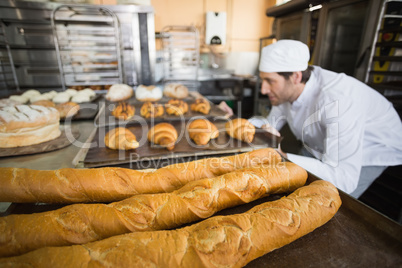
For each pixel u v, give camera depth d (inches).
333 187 37.3
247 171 38.9
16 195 33.0
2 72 136.9
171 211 31.3
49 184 33.9
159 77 220.1
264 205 33.0
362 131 58.4
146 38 152.6
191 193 34.2
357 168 55.2
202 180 36.5
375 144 74.0
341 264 25.9
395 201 87.0
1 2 128.3
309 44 149.6
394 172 86.4
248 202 36.3
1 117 54.8
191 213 32.0
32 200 33.8
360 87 65.6
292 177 39.5
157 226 30.8
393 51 96.2
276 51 64.4
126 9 140.7
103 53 146.4
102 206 31.1
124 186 36.4
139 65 155.9
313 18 144.6
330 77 67.1
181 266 23.9
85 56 141.7
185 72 227.9
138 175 38.2
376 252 27.5
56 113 64.2
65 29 131.0
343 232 30.8
